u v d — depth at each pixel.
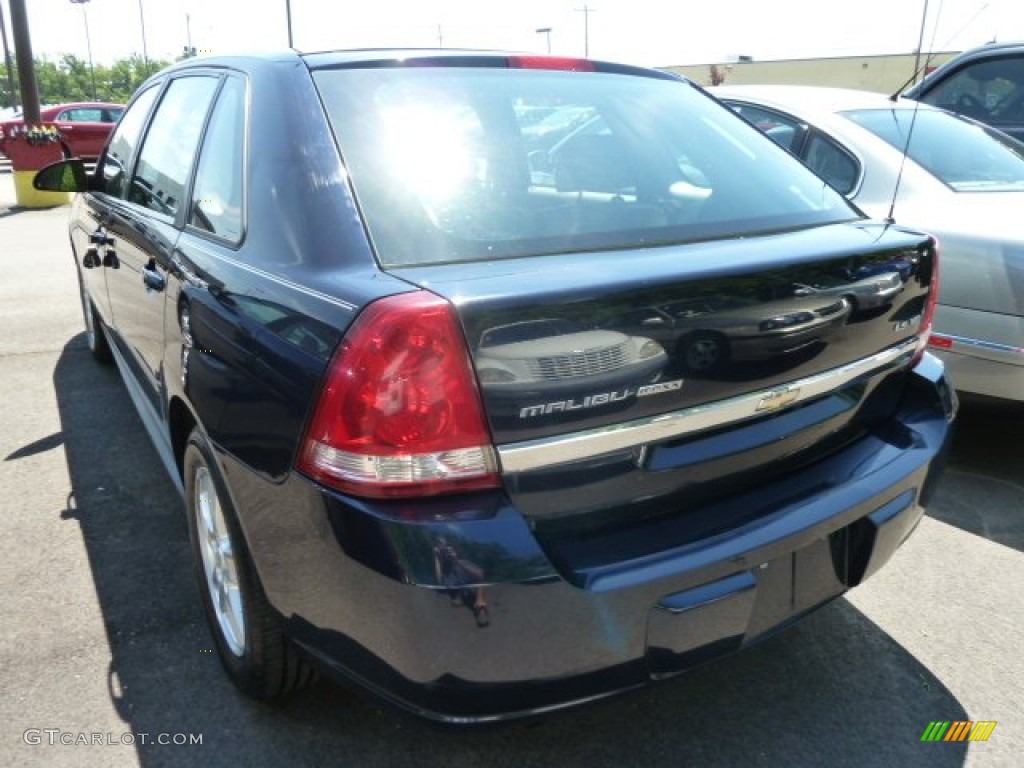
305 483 1.72
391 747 2.22
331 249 1.88
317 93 2.19
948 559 3.14
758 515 1.94
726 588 1.82
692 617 1.78
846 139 4.21
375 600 1.64
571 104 2.49
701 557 1.79
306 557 1.77
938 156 4.22
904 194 3.91
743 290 1.86
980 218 3.55
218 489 2.16
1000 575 3.04
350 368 1.63
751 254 1.95
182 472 2.71
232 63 2.67
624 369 1.72
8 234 10.64
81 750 2.18
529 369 1.64
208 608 2.49
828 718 2.34
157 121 3.34
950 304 3.52
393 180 2.01
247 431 1.93
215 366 2.11
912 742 2.25
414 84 2.30
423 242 1.89
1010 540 3.28
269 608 2.05
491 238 1.95
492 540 1.62
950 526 3.38
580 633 1.68
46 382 5.03
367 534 1.62
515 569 1.62
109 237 3.49
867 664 2.56
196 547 2.54
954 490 3.69
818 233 2.26
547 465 1.69
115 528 3.29
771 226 2.31
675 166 2.45
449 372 1.59
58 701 2.35
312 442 1.70
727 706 2.38
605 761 2.18
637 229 2.11
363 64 2.34
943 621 2.77
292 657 2.18
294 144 2.10
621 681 1.76
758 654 2.60
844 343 2.12
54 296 7.25
